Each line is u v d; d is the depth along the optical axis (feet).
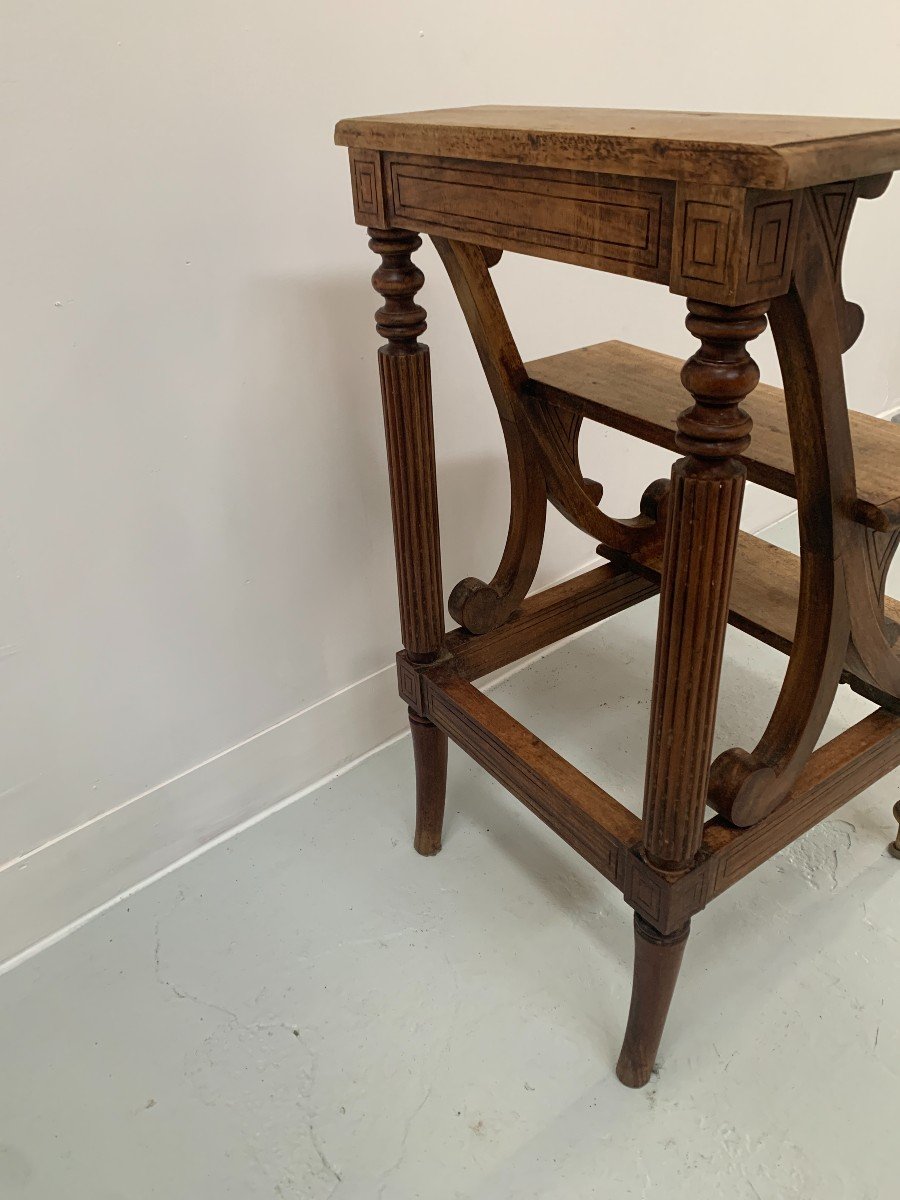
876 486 2.64
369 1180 3.07
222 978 3.78
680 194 1.88
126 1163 3.16
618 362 3.83
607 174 2.08
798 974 3.65
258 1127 3.24
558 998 3.62
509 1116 3.23
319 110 3.47
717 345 1.99
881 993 3.57
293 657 4.43
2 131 2.84
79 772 3.90
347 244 3.76
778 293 1.92
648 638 5.78
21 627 3.49
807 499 2.55
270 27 3.24
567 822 3.24
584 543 5.87
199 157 3.25
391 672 4.88
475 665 4.01
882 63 5.66
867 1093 3.24
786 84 5.19
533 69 4.08
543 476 3.82
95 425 3.38
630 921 3.93
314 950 3.87
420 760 4.09
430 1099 3.30
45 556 3.45
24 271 3.03
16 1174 3.14
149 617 3.84
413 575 3.64
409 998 3.65
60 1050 3.54
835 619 2.73
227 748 4.37
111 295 3.24
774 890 4.00
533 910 4.00
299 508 4.11
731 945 3.77
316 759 4.75
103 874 4.12
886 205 6.47
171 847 4.32
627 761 4.76
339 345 3.92
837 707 5.04
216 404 3.66
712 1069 3.34
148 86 3.05
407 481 3.44
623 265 2.15
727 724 4.95
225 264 3.46
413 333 3.22
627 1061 3.27
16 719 3.62
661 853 2.83
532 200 2.34
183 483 3.70
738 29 4.77
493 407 4.72
